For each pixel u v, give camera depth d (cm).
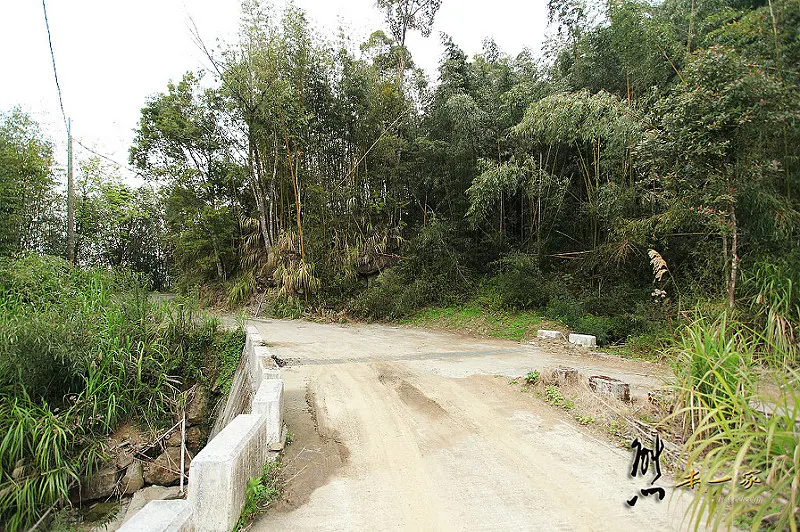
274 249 1477
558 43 1097
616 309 949
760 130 492
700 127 523
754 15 536
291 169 1430
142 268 2186
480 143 1246
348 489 304
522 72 1288
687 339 409
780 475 201
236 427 293
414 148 1441
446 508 277
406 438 396
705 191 576
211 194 1733
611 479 312
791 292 495
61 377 589
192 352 784
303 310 1398
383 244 1487
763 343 418
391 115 1512
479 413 455
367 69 1489
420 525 258
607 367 654
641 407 425
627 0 775
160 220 2064
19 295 727
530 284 1120
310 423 433
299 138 1409
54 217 1355
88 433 565
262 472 310
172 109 1652
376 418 446
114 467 558
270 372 451
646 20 764
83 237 1464
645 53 778
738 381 294
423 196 1509
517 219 1380
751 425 235
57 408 545
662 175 651
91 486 537
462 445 378
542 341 886
